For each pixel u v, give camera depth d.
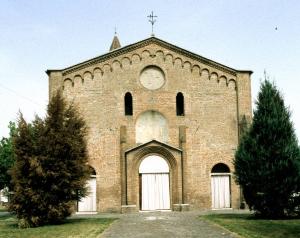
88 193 26.91
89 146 33.62
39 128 26.19
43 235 20.80
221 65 35.12
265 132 27.12
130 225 23.36
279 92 28.05
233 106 34.91
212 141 34.28
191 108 34.56
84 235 19.98
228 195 34.09
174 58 35.03
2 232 22.70
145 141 34.00
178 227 22.09
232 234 19.56
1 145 51.69
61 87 34.03
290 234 19.75
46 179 25.59
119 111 34.09
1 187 51.06
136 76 34.66
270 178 26.59
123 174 33.19
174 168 33.59
